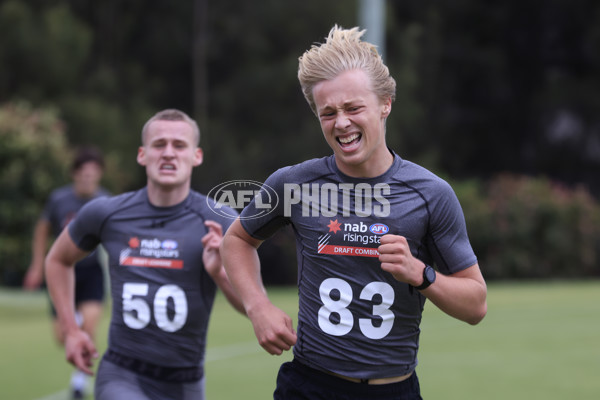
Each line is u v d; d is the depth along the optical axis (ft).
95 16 258.98
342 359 31.27
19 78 227.81
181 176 41.96
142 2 258.98
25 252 158.10
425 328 108.68
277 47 253.44
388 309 31.09
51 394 68.39
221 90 252.21
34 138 161.17
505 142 309.22
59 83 229.45
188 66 266.36
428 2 290.35
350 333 31.19
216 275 40.11
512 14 298.35
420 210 30.81
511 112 306.35
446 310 30.09
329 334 31.42
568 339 99.09
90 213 43.19
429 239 31.27
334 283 31.37
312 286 31.94
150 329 41.27
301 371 32.27
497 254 213.05
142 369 41.11
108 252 42.83
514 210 214.69
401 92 253.65
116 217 42.83
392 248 28.53
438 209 30.81
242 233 33.53
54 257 44.37
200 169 237.86
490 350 91.35
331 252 31.32
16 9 225.97
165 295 41.39
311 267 31.94
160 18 258.78
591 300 143.64
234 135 249.96
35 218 157.89
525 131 308.40
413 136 270.46
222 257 34.17
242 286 32.73
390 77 30.63
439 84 292.40
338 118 29.55
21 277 181.06
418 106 262.47
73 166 77.36
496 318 119.14
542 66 304.50
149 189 42.93
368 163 30.91
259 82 245.24
